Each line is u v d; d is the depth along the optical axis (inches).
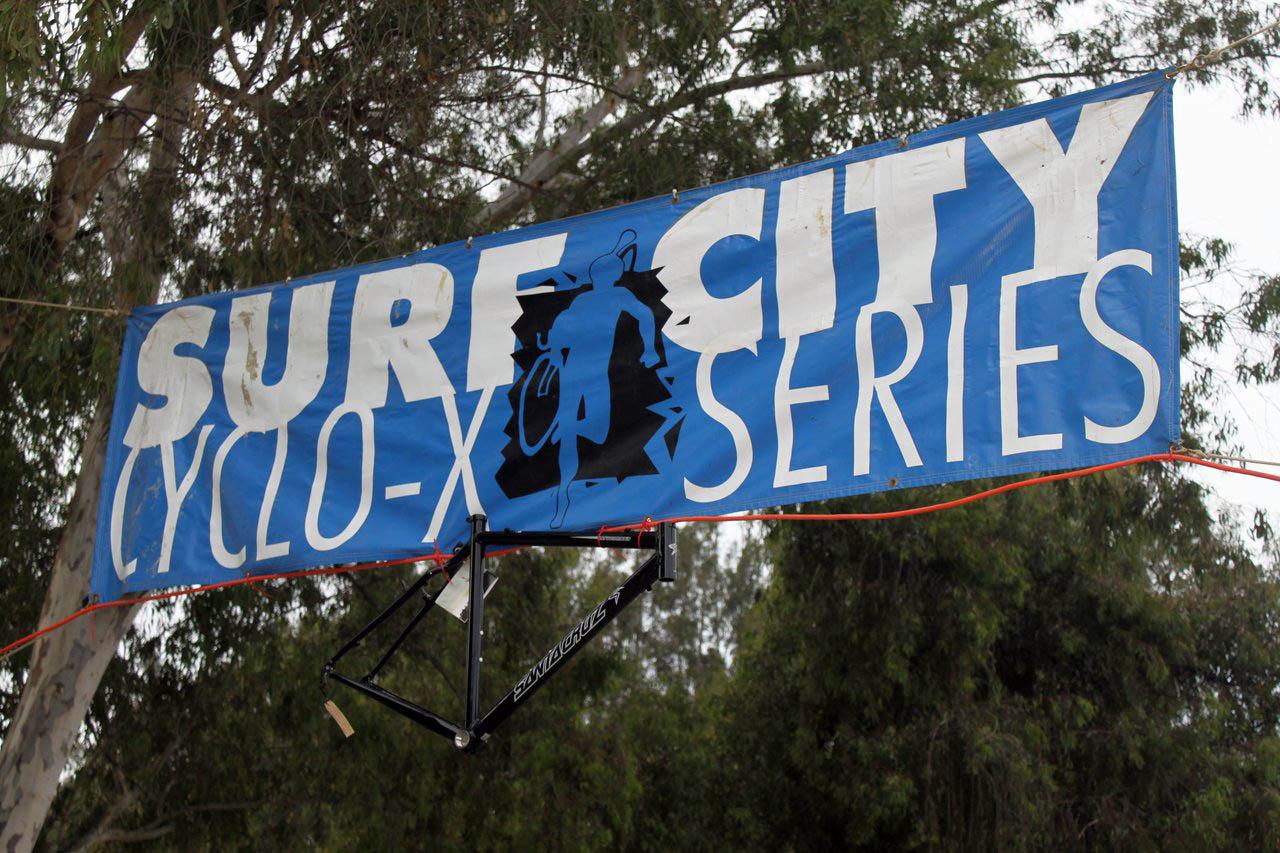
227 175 371.6
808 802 764.0
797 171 223.6
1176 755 705.6
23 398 458.6
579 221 239.9
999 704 685.3
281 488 247.8
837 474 203.0
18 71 309.9
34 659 378.0
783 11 468.4
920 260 208.5
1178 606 757.3
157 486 260.1
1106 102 202.7
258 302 263.9
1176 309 188.9
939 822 669.9
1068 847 690.2
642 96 476.4
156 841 559.5
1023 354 196.7
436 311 246.2
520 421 230.7
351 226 400.5
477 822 587.2
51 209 378.0
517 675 587.2
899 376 204.1
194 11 354.9
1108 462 186.2
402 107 372.2
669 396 219.9
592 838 638.5
